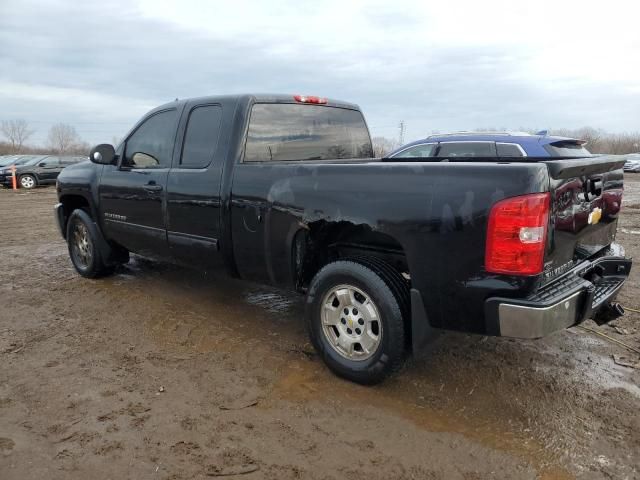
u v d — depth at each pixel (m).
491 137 8.62
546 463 2.67
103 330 4.45
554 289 2.91
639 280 6.04
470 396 3.34
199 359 3.88
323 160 4.77
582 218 3.22
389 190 3.14
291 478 2.56
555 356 3.94
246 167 3.95
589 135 60.00
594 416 3.10
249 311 4.93
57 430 2.95
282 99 4.43
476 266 2.85
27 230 10.18
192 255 4.51
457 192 2.88
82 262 6.09
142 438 2.88
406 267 3.57
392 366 3.27
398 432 2.95
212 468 2.63
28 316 4.80
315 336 3.63
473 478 2.57
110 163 5.23
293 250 3.74
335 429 2.98
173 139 4.63
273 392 3.39
